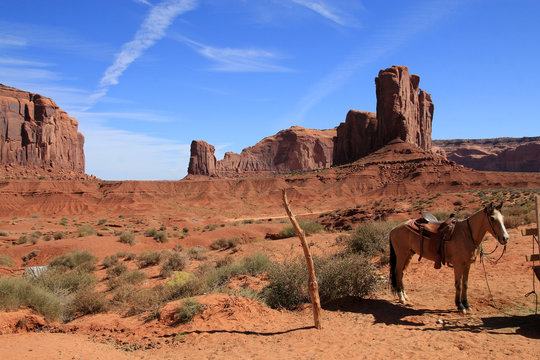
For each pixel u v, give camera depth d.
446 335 6.51
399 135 150.75
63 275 16.91
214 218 97.19
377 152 148.62
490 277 10.55
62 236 47.62
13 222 74.12
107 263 26.41
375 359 5.55
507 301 8.40
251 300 8.94
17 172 153.75
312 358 5.68
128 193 129.00
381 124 156.38
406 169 124.31
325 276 9.56
